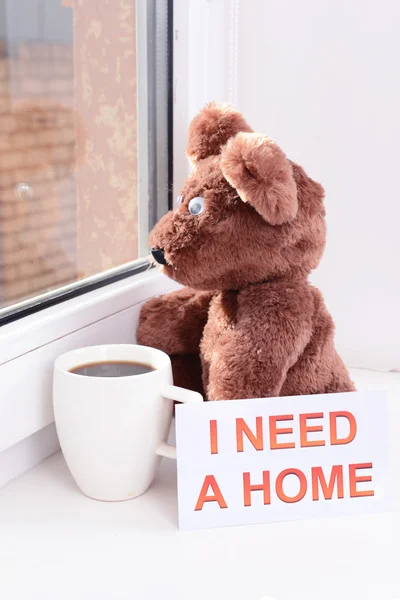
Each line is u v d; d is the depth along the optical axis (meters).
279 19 0.84
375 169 0.84
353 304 0.87
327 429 0.57
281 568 0.50
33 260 0.69
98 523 0.55
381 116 0.83
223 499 0.55
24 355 0.59
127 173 0.80
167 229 0.61
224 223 0.59
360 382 0.83
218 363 0.60
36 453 0.65
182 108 0.83
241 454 0.56
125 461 0.57
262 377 0.59
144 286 0.76
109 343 0.70
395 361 0.87
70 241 0.73
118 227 0.79
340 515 0.57
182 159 0.84
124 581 0.48
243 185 0.56
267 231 0.59
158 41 0.81
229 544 0.53
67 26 0.71
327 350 0.65
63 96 0.71
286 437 0.56
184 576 0.49
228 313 0.65
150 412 0.57
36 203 0.69
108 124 0.77
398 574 0.49
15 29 0.65
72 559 0.51
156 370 0.58
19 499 0.59
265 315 0.60
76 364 0.62
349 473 0.57
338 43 0.83
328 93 0.84
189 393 0.56
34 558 0.51
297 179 0.62
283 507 0.56
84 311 0.66
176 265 0.61
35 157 0.69
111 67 0.76
